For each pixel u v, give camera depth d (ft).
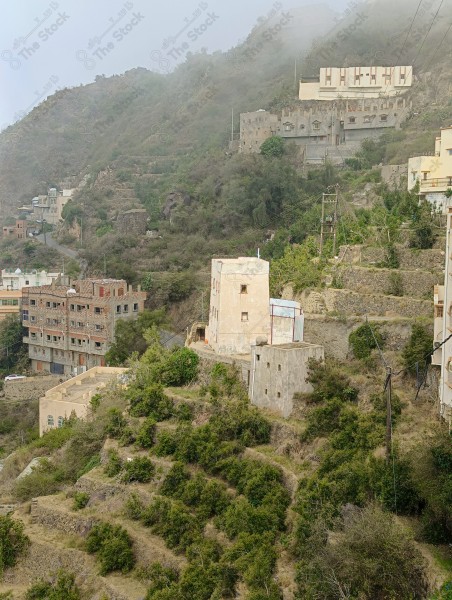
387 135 400.06
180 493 162.40
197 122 589.73
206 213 407.85
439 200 220.43
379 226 214.90
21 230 525.34
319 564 117.80
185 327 309.22
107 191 525.75
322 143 421.18
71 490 185.37
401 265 191.21
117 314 332.80
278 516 144.66
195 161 505.25
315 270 209.05
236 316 192.65
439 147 238.07
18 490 194.29
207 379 192.44
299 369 170.30
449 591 105.19
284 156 419.13
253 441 167.22
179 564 147.64
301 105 436.35
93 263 412.77
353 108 417.90
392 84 431.43
